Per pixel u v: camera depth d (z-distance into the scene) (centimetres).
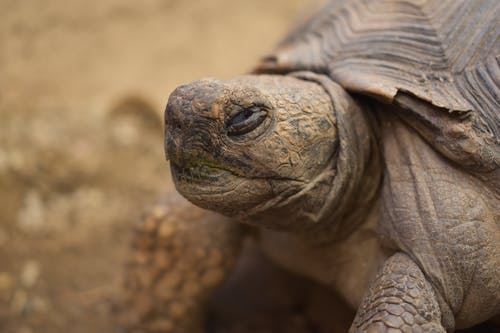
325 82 59
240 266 75
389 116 59
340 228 61
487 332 62
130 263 67
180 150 55
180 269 66
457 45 59
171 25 151
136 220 67
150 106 109
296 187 57
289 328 71
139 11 155
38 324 74
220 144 55
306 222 59
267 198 57
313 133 57
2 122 107
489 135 57
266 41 147
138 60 138
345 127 58
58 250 81
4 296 76
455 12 60
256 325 71
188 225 65
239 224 66
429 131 58
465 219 56
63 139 100
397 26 61
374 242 61
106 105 118
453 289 56
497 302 57
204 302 68
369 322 55
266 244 66
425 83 58
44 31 142
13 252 81
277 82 59
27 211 85
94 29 146
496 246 57
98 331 73
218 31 150
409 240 57
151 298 67
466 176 57
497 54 58
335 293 69
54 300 76
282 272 73
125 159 98
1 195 86
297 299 73
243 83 57
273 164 56
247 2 162
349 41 62
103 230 84
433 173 57
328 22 65
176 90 56
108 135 103
